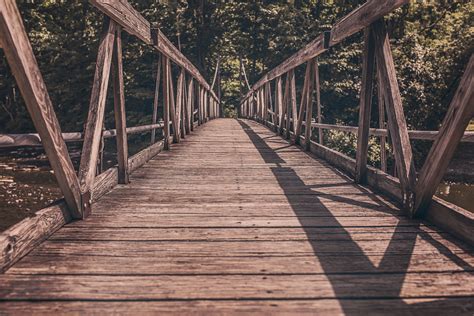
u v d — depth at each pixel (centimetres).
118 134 396
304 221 281
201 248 228
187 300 169
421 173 276
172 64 2195
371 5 329
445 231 260
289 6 2234
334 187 394
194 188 387
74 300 168
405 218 289
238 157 600
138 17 421
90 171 295
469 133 245
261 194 363
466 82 222
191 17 2612
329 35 477
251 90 1934
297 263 208
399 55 1661
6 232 202
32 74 202
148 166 516
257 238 246
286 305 166
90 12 2070
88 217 287
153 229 261
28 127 1981
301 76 2091
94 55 1778
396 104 316
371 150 1413
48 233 243
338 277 192
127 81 2084
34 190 1009
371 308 164
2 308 161
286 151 670
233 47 3209
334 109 2041
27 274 192
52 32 1945
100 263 205
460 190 1116
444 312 162
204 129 1192
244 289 179
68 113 1902
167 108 670
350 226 271
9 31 179
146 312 159
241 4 2719
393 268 203
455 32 1667
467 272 199
